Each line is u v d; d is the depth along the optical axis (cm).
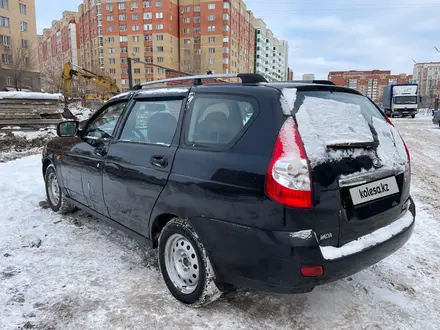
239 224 244
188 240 277
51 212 514
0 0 5097
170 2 8288
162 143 314
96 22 8994
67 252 386
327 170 236
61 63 11400
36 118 1555
